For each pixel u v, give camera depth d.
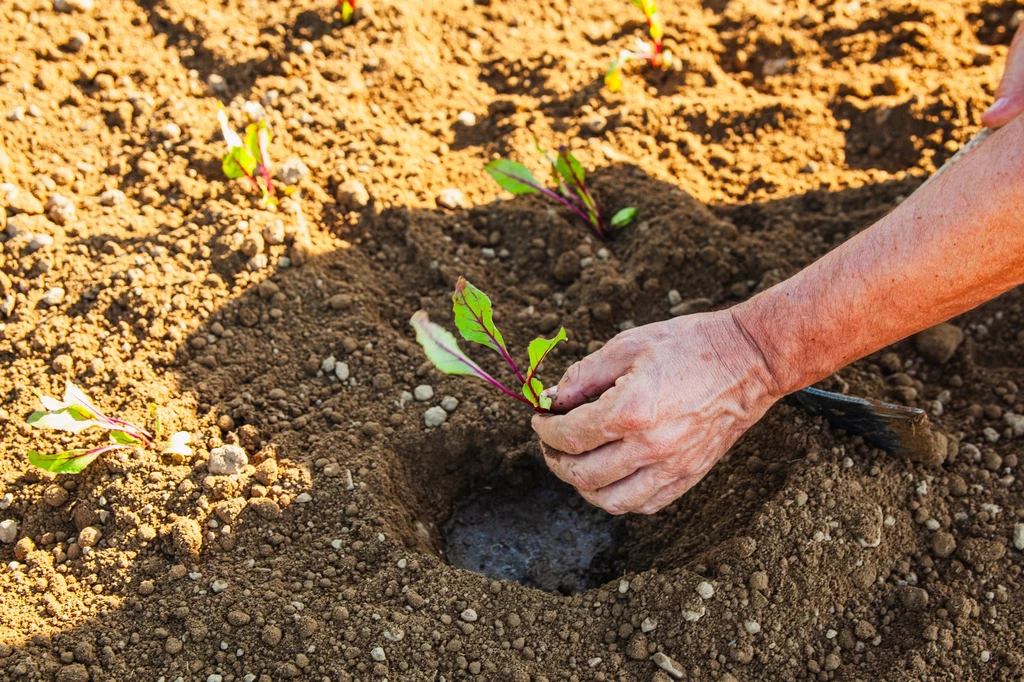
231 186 1.26
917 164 1.32
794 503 1.09
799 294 0.98
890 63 1.40
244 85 1.35
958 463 1.13
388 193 1.28
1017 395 1.17
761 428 1.15
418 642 1.05
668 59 1.40
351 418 1.16
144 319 1.18
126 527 1.08
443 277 1.25
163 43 1.37
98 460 1.12
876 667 1.05
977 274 0.94
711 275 1.24
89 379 1.16
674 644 1.05
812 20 1.44
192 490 1.10
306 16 1.39
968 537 1.10
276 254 1.23
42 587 1.06
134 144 1.30
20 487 1.11
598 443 1.00
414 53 1.38
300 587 1.07
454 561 1.14
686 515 1.13
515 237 1.28
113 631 1.04
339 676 1.03
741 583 1.06
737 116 1.36
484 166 1.33
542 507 1.18
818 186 1.31
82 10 1.36
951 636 1.06
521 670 1.04
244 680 1.03
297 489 1.11
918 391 1.18
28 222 1.22
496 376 1.19
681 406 0.98
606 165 1.32
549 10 1.47
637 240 1.26
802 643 1.06
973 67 1.40
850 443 1.12
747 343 0.99
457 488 1.18
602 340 1.22
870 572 1.08
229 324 1.20
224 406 1.15
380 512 1.10
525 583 1.13
